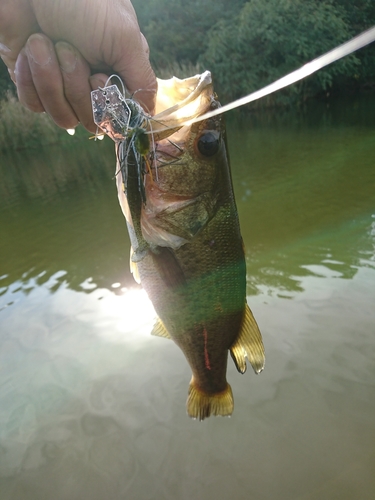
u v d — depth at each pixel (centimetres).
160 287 27
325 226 82
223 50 285
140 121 22
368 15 302
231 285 28
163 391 50
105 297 68
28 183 153
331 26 273
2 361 57
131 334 59
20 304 69
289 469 40
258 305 60
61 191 135
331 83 276
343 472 39
